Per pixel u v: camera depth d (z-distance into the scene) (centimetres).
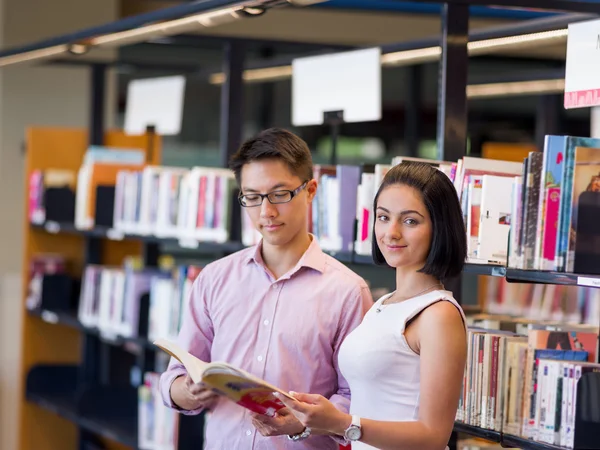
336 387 301
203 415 469
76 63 636
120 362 621
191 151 934
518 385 289
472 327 318
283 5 339
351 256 349
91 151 609
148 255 582
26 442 652
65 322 613
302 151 292
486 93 577
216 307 307
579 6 332
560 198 268
